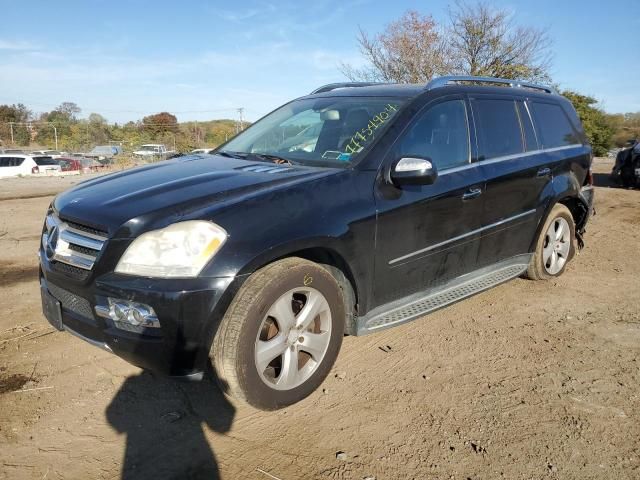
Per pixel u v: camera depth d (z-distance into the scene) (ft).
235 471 8.10
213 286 8.39
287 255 9.62
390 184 11.10
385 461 8.34
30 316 13.94
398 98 12.89
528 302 15.40
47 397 10.00
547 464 8.32
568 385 10.69
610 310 14.87
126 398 10.03
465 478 7.99
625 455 8.56
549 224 16.37
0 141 234.58
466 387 10.57
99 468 8.13
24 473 7.97
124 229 8.70
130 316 8.42
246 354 8.75
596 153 139.23
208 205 9.02
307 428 9.18
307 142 12.66
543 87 17.57
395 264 11.30
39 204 35.17
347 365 11.45
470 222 13.06
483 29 61.26
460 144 13.25
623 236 24.94
